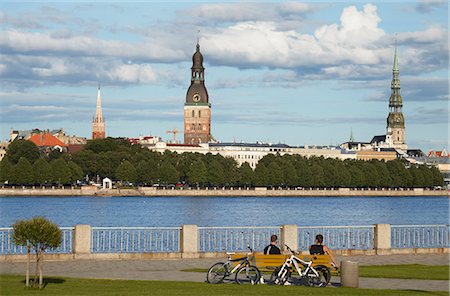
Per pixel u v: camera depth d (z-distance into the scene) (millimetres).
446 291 69688
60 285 71375
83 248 90812
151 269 83688
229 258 75000
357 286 72188
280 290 69375
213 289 69500
